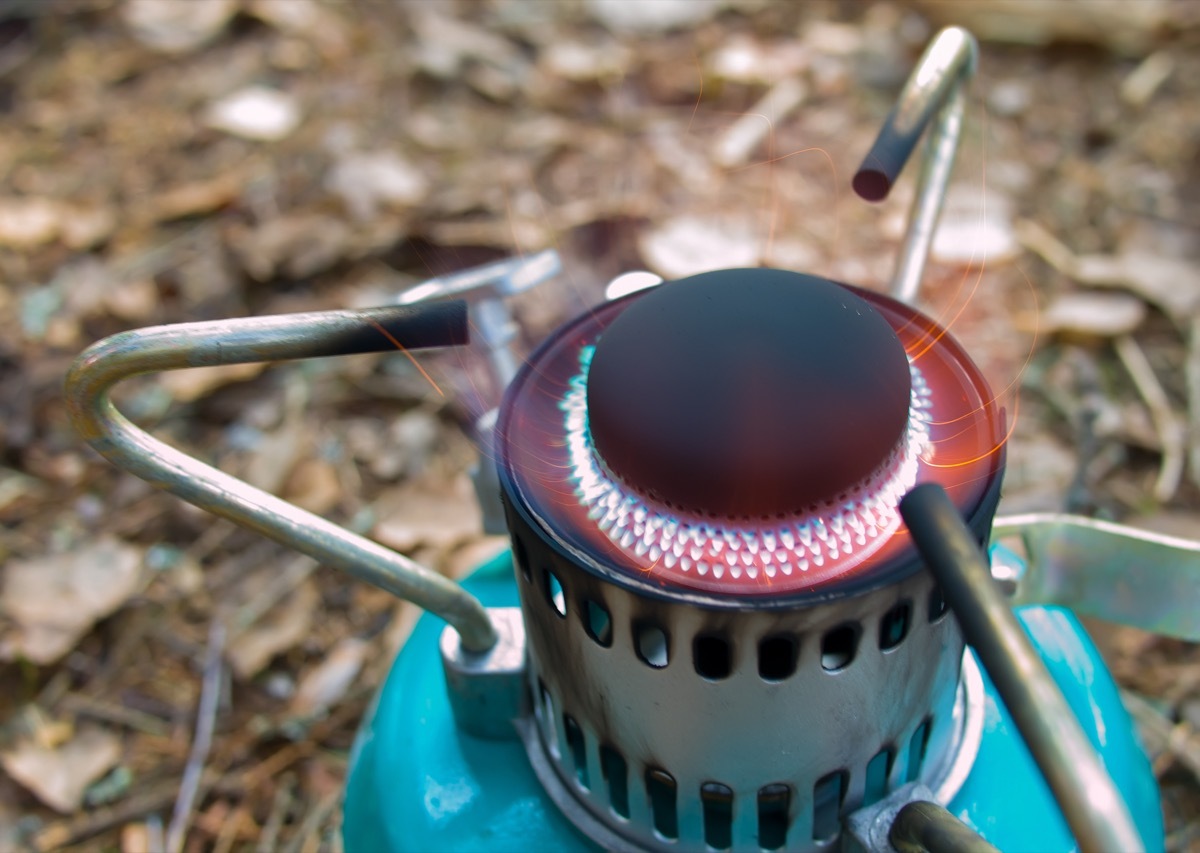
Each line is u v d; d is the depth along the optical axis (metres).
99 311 0.55
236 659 0.41
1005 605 0.20
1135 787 0.29
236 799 0.38
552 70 0.67
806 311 0.23
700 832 0.26
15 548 0.46
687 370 0.23
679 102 0.65
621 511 0.24
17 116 0.67
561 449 0.25
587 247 0.56
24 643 0.42
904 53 0.67
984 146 0.60
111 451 0.24
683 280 0.24
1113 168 0.59
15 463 0.49
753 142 0.62
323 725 0.40
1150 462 0.46
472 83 0.67
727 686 0.23
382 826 0.29
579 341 0.27
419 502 0.46
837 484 0.23
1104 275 0.52
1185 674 0.39
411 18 0.72
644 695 0.24
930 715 0.25
